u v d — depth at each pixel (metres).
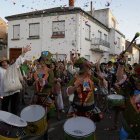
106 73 9.93
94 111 4.62
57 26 24.70
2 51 30.06
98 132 6.54
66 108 9.12
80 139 3.65
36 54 25.77
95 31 27.97
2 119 3.41
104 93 8.70
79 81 4.56
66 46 24.25
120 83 4.29
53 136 6.04
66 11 23.89
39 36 25.59
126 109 3.89
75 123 4.04
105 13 34.19
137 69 3.96
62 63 11.89
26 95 10.27
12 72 6.44
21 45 26.73
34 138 5.65
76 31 23.80
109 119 7.87
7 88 6.37
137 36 4.41
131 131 3.81
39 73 5.83
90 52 26.75
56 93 7.37
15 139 3.43
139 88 3.90
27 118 4.64
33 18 25.92
